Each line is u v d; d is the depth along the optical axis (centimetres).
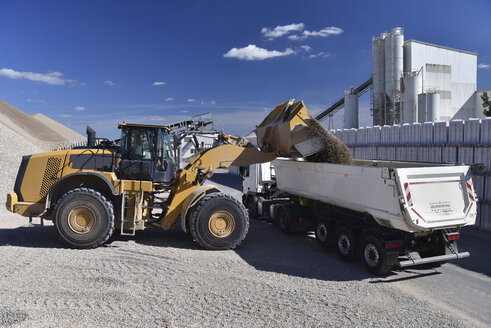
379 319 411
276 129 812
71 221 665
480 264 635
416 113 3584
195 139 871
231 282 512
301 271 583
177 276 527
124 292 455
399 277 568
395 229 575
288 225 845
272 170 1084
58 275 509
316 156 796
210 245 689
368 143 1261
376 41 3916
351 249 632
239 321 392
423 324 401
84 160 722
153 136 752
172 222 736
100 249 667
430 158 1025
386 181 550
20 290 446
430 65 3881
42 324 364
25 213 701
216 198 695
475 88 4131
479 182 905
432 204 542
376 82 3925
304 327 385
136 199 708
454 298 486
